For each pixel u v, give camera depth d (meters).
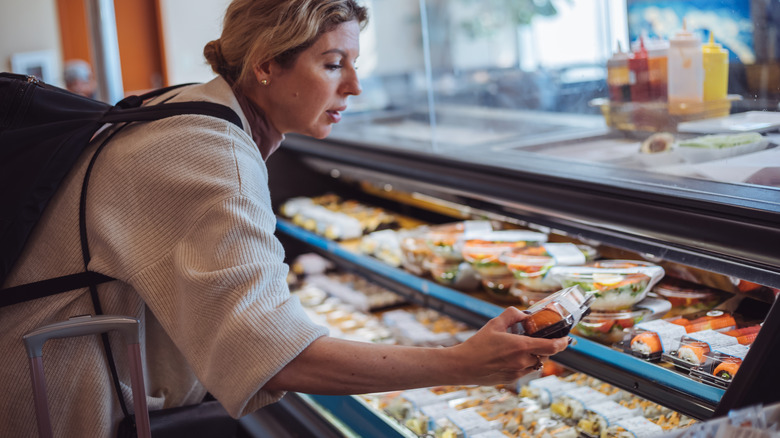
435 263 2.16
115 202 1.25
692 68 1.57
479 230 2.19
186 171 1.21
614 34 1.87
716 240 1.29
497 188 1.91
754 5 1.44
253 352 1.08
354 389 1.10
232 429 1.54
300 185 3.45
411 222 2.91
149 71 6.32
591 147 1.90
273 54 1.26
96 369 1.34
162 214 1.22
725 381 1.30
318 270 3.06
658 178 1.57
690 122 1.59
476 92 2.46
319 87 1.29
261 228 1.17
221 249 1.14
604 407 1.60
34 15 7.09
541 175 1.79
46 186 1.27
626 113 1.78
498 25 2.34
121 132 1.31
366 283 2.83
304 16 1.23
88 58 7.37
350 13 1.29
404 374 1.09
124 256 1.22
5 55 7.01
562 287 1.69
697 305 1.62
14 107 1.36
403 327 2.32
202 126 1.26
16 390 1.32
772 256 1.19
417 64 2.68
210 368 1.13
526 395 1.79
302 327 1.11
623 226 1.50
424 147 2.43
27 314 1.31
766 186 1.39
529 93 2.24
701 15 1.57
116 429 1.40
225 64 1.37
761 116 1.44
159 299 1.21
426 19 2.60
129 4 6.13
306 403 1.81
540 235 2.06
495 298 2.00
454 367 1.08
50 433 1.19
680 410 1.33
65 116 1.36
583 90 2.02
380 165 2.55
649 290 1.65
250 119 1.37
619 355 1.49
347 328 2.42
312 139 3.13
